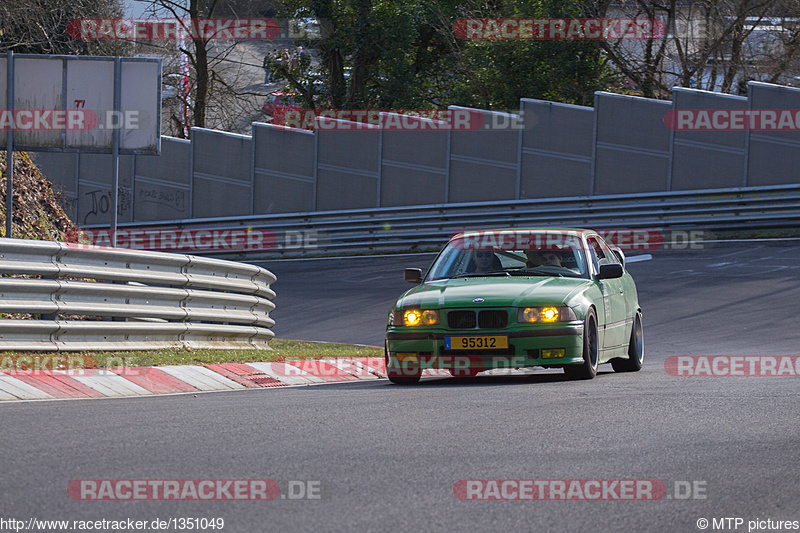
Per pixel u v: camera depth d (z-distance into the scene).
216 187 124.12
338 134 116.38
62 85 44.34
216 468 17.31
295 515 14.34
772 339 51.31
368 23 142.38
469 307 32.19
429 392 28.98
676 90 99.06
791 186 91.44
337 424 22.14
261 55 179.75
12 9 88.75
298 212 115.12
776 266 76.62
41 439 19.80
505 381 34.09
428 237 107.00
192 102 154.88
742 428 21.52
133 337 36.59
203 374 33.22
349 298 75.62
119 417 23.02
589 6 124.00
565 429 21.42
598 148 103.12
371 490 15.84
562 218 101.69
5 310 32.41
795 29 113.00
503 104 129.50
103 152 44.59
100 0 108.00
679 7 121.25
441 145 110.56
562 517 14.39
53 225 53.56
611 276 35.47
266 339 45.69
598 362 34.22
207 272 40.66
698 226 95.00
